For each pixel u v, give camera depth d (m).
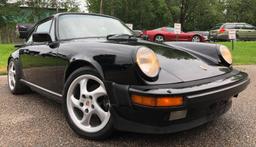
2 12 33.88
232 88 2.86
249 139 3.04
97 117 3.05
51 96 3.66
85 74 2.95
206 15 46.75
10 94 4.82
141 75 2.52
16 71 4.62
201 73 2.88
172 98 2.43
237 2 50.19
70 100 3.13
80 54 3.02
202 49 3.48
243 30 22.98
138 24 44.25
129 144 2.89
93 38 3.65
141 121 2.59
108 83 2.68
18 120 3.54
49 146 2.85
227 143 2.95
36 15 35.16
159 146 2.86
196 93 2.54
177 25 11.20
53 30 3.77
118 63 2.63
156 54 2.97
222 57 3.37
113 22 4.27
